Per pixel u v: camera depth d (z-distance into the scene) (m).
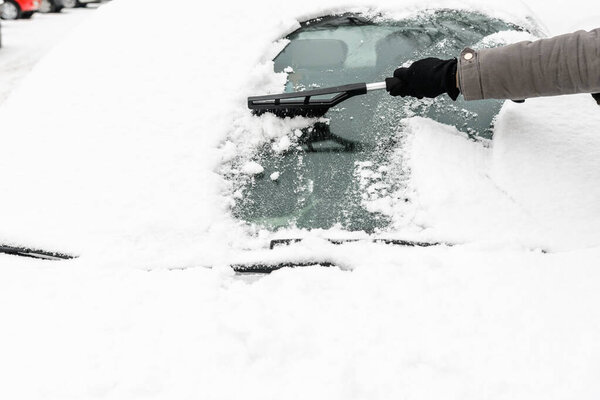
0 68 7.91
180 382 1.02
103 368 1.05
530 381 0.99
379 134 1.58
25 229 1.41
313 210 1.45
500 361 1.03
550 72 1.29
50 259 1.36
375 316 1.13
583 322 1.08
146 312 1.17
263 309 1.15
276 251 1.36
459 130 1.59
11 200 1.47
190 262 1.34
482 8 2.02
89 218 1.42
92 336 1.12
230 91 1.64
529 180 1.45
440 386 1.00
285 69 1.77
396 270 1.26
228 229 1.41
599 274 1.19
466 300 1.16
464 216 1.39
